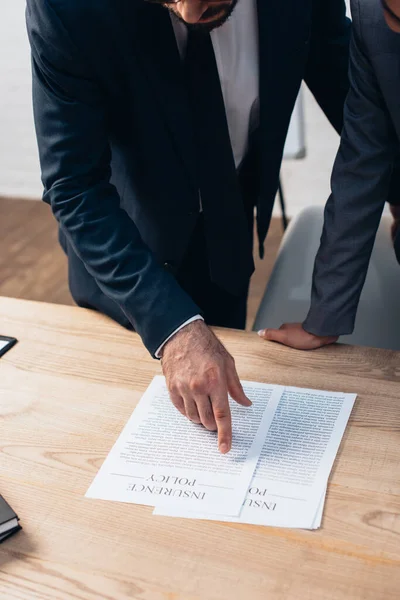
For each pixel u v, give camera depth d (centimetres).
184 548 117
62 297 358
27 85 414
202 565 114
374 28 134
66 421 145
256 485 126
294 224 228
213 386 135
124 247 152
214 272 189
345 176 154
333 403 144
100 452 137
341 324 158
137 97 156
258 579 111
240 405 145
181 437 139
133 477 131
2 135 435
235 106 186
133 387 153
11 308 181
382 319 196
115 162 178
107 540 120
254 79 181
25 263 390
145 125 162
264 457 132
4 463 137
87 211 154
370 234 154
